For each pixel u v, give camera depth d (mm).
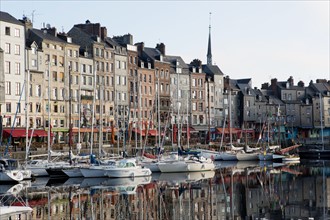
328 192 49156
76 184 54156
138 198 44406
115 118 99250
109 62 106875
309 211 39000
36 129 85250
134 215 36969
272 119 145000
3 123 83500
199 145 102875
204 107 129875
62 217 35812
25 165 58719
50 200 43000
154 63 118812
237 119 140500
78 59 99500
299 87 157500
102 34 108250
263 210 39500
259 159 93625
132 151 85375
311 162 92438
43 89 91312
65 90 96375
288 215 37406
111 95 106938
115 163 60938
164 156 74812
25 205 40406
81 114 97875
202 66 138250
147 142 97250
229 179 60094
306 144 114938
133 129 103312
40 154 67500
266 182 57094
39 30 96500
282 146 115125
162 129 113000
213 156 83812
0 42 85000
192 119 126312
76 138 96188
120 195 46062
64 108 95750
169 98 121125
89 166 60875
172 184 54625
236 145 109688
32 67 90062
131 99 112312
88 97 100312
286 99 153625
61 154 66938
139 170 61594
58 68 95375
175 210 39125
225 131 123062
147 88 116625
